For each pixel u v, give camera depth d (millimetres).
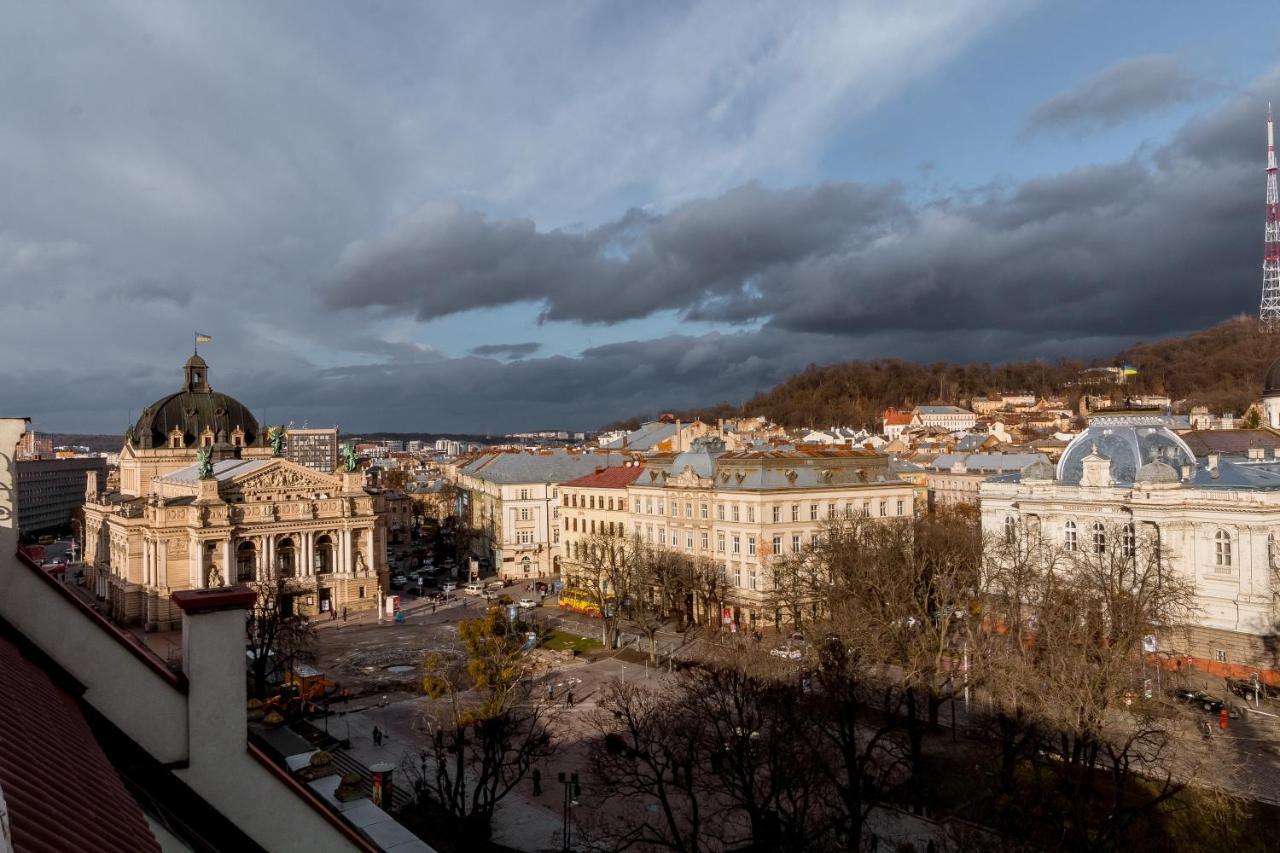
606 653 120000
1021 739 67188
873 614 89875
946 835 61781
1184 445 116562
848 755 59938
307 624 129125
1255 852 54156
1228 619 99500
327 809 18141
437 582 198625
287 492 162750
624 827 66688
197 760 16875
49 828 10336
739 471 134750
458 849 62812
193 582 150750
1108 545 100062
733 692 62188
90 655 16422
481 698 94750
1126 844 53844
